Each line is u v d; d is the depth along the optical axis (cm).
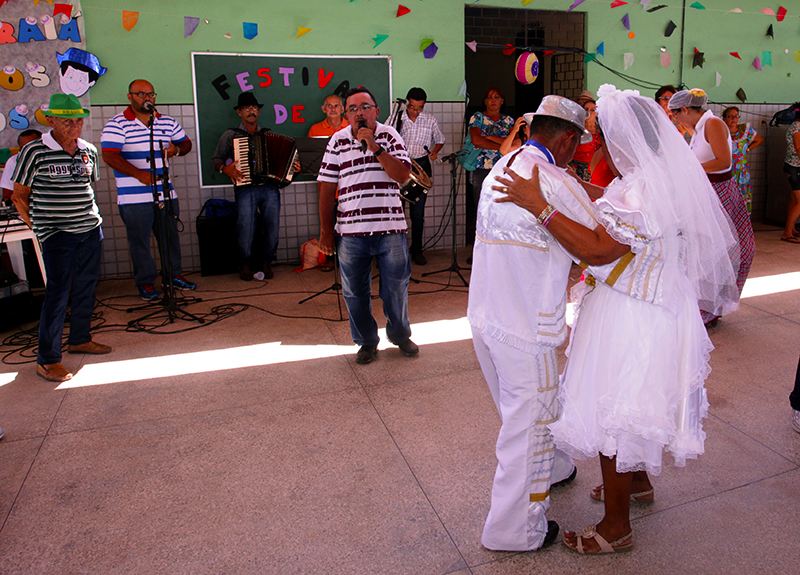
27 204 342
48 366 353
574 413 185
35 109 556
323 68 629
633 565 192
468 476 244
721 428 276
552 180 172
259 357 381
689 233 182
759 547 199
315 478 245
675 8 740
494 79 914
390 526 214
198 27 587
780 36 800
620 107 173
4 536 213
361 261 343
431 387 329
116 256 604
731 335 396
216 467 255
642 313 177
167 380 348
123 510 227
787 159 680
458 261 641
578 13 721
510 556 198
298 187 648
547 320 179
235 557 200
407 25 648
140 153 508
